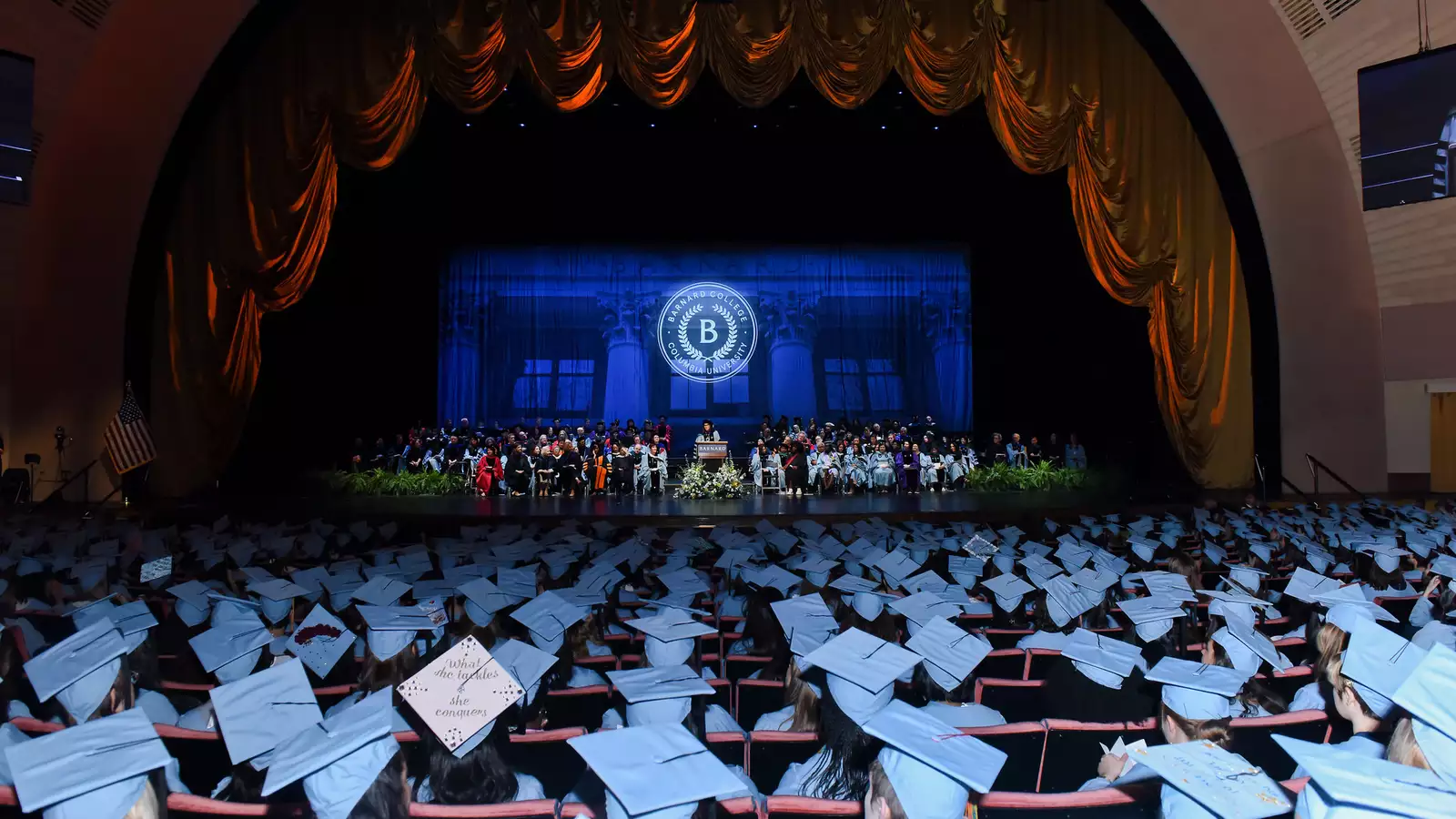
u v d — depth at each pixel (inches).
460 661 104.5
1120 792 98.0
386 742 97.0
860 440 805.2
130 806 89.2
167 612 226.8
